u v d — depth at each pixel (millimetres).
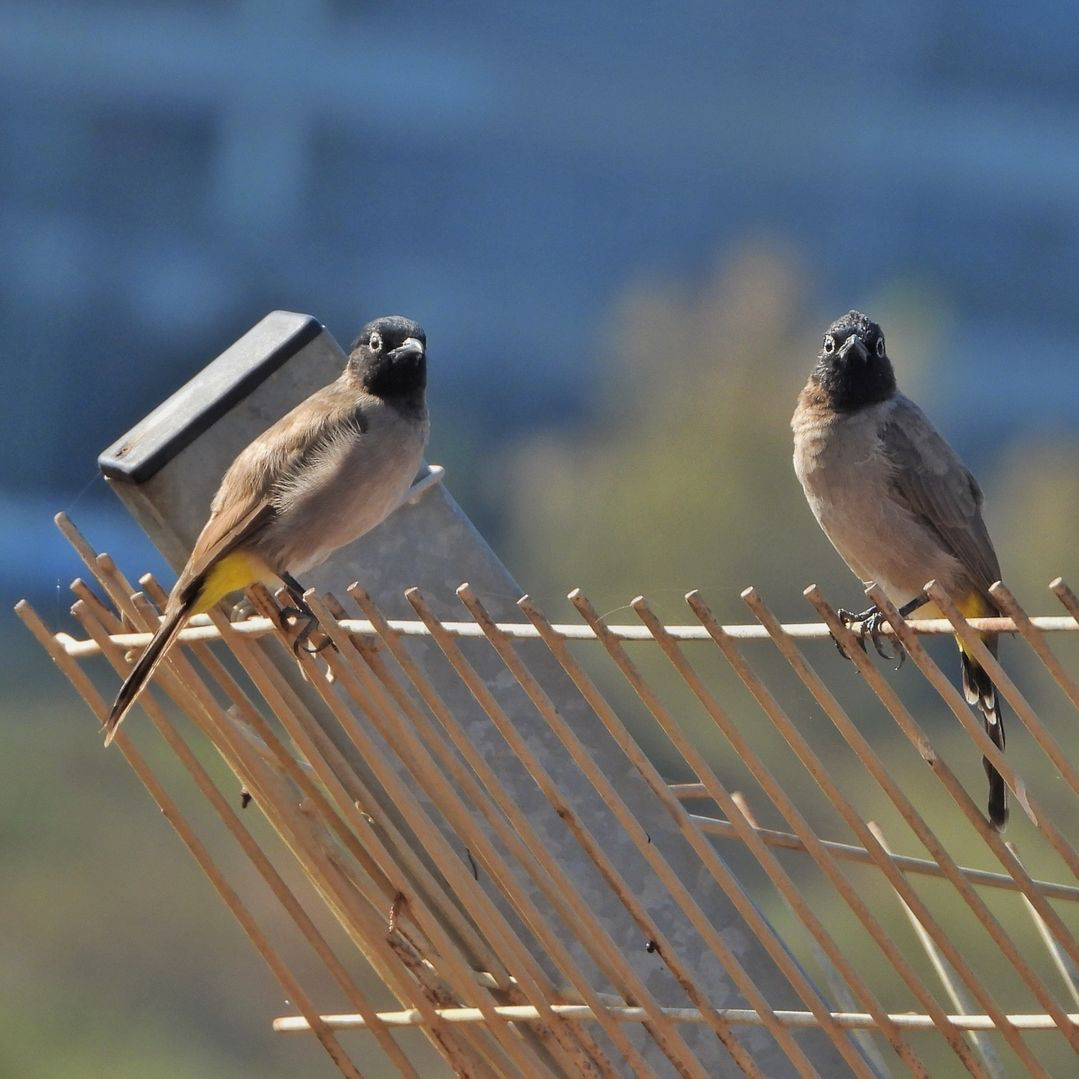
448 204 57844
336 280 55469
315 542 6926
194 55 55906
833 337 7805
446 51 58875
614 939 6379
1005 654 13812
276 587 7199
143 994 14789
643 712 13008
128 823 17219
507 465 29797
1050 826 4637
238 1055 13977
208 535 6773
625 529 17469
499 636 5137
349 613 7031
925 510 7723
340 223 56969
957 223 57875
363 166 57344
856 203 57781
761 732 12977
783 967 5070
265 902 15391
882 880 11484
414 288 55531
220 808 5805
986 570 7781
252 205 55938
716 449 17828
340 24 58094
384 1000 13977
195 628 5988
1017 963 4766
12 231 52312
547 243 57594
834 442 7758
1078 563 17641
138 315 50625
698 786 6426
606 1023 5266
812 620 16281
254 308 53438
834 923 11570
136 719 18062
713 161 57438
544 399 50375
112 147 55375
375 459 6992
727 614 16609
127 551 31719
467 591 5137
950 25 59406
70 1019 14117
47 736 20156
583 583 17516
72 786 18484
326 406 7074
